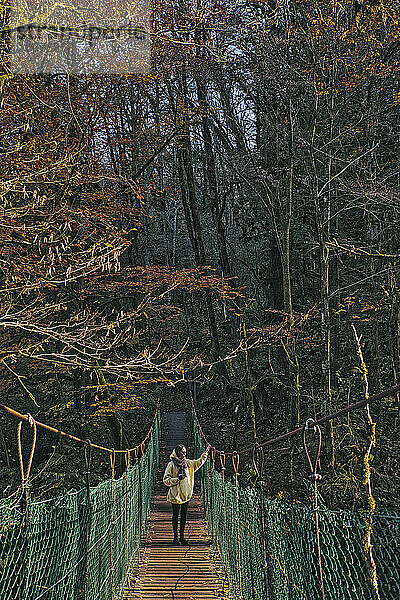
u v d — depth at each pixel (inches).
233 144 570.6
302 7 441.4
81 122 330.0
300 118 537.0
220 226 743.7
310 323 594.2
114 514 204.8
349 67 458.6
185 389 1049.5
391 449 414.0
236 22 399.5
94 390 408.8
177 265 1153.4
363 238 527.2
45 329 228.2
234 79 491.5
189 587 238.1
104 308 443.5
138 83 401.1
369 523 89.2
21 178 224.2
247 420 653.9
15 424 474.6
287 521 137.3
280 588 145.4
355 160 438.0
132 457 487.5
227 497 255.6
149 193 402.6
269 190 494.6
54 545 114.0
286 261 479.2
